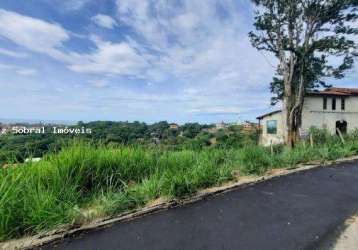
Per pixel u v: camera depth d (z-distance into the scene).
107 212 4.60
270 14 20.97
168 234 3.95
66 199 4.66
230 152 9.66
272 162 9.46
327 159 11.38
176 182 5.68
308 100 27.70
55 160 5.41
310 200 5.74
